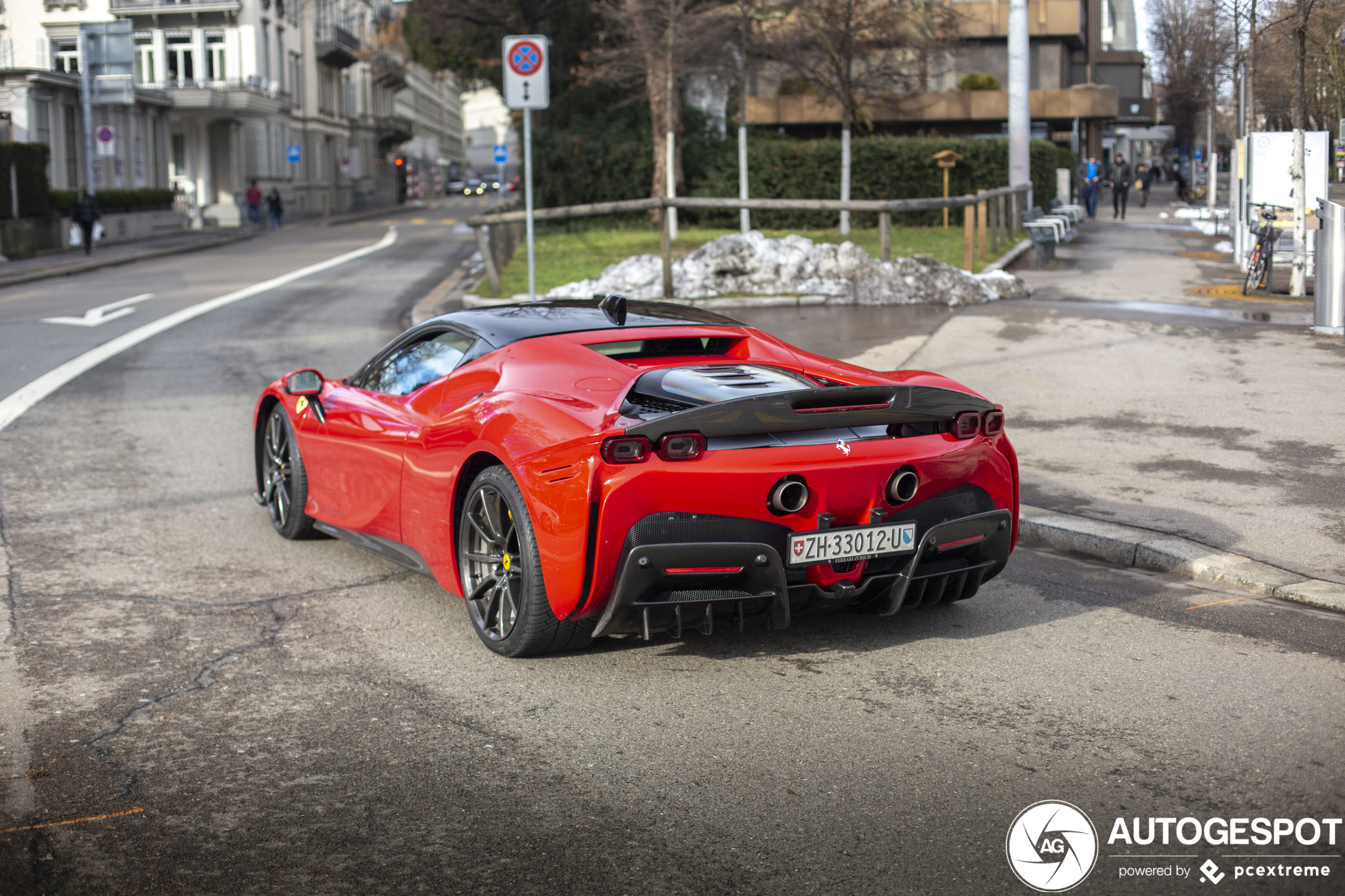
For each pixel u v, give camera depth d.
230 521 6.16
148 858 2.76
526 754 3.34
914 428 4.13
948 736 3.45
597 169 28.34
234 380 10.39
